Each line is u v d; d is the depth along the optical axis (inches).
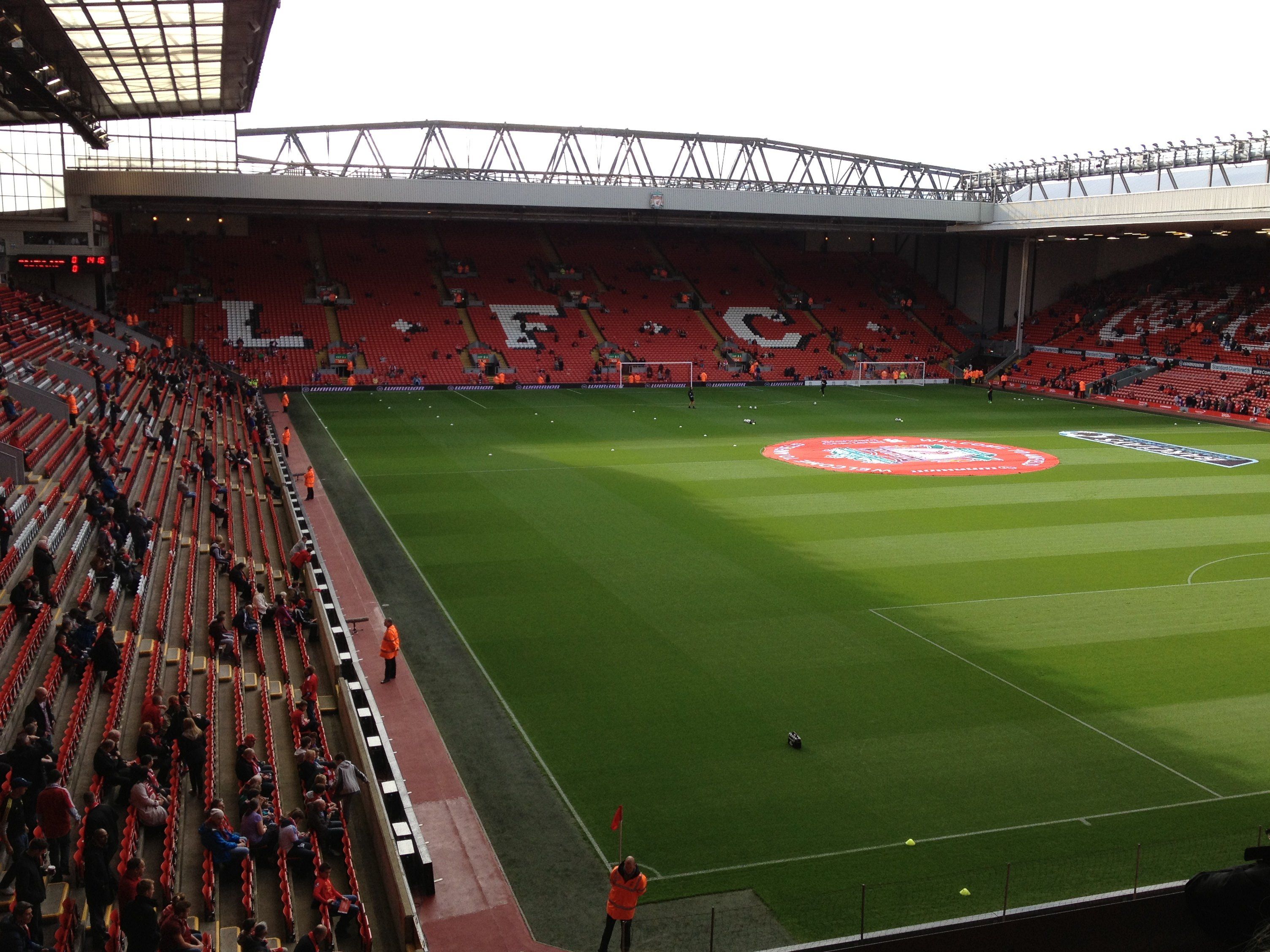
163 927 413.7
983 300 3745.1
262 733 721.6
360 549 1296.8
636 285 3676.2
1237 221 2583.7
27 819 495.2
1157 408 2773.1
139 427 1572.3
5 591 795.4
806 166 3388.3
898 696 864.9
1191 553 1307.8
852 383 3366.1
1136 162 2878.9
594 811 685.3
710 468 1861.5
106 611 709.9
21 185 2551.7
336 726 756.0
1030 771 740.7
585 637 995.9
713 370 3316.9
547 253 3735.2
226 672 808.3
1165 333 3174.2
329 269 3388.3
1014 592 1141.7
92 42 1333.7
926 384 3408.0
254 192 2743.6
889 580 1180.5
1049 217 3125.0
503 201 2942.9
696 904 587.8
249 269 3289.9
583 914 578.9
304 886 550.9
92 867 443.8
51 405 1358.3
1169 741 788.0
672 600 1106.1
